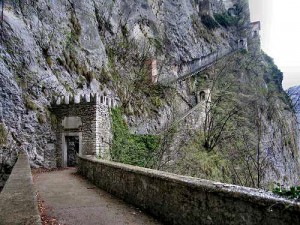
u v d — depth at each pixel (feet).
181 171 68.28
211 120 89.10
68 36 71.61
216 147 84.64
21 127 50.96
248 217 10.21
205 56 144.05
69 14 75.31
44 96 57.93
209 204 12.39
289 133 116.78
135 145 65.46
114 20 96.27
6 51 52.60
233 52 165.78
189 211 13.85
